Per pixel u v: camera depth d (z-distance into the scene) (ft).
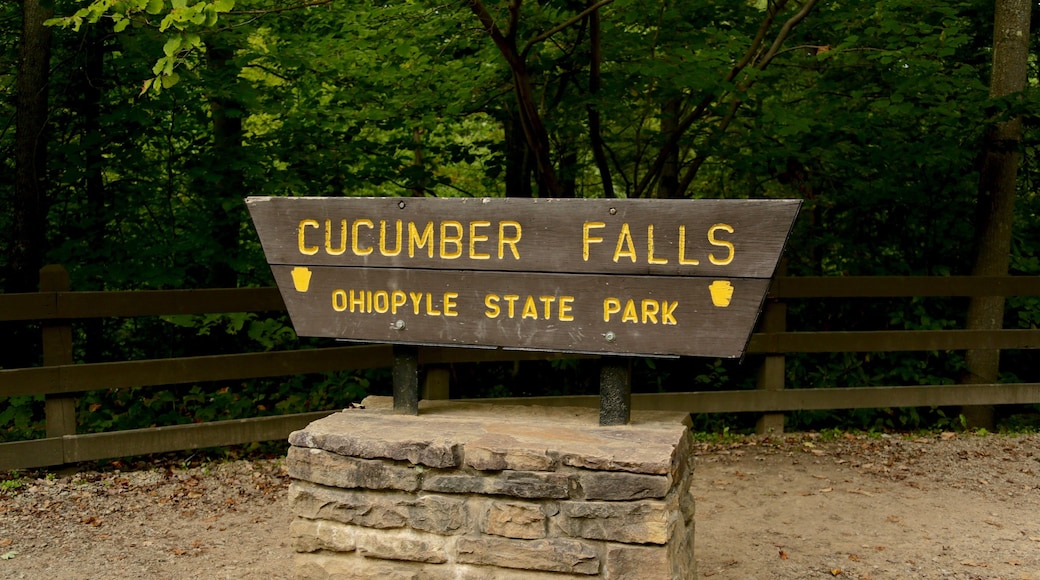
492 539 10.58
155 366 18.30
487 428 11.27
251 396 22.94
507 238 11.10
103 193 22.94
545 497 10.37
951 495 18.08
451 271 11.37
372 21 20.83
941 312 26.17
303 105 24.17
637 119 26.18
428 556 10.83
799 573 13.82
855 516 16.67
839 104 24.17
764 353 22.57
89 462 18.84
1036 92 21.49
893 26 20.30
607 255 10.71
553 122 23.11
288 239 12.08
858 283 22.85
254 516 16.24
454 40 21.90
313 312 12.06
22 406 19.62
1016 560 14.42
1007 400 23.53
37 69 20.65
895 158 24.11
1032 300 25.93
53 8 18.94
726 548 14.92
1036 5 25.94
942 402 23.27
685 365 25.98
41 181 21.17
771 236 10.05
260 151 22.38
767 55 21.24
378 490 11.00
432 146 26.58
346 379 22.88
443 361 20.76
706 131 24.26
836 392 22.88
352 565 11.15
